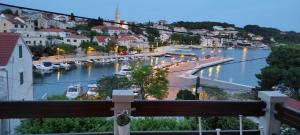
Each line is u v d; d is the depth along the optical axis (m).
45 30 83.62
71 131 4.80
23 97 19.33
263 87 29.19
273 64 30.12
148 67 29.81
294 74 27.42
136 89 29.62
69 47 77.31
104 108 2.78
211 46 85.56
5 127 3.18
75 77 50.47
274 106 2.89
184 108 2.85
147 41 109.69
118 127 2.69
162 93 29.92
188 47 99.31
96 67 65.62
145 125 4.58
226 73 59.31
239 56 84.19
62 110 2.71
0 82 15.91
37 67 55.38
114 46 89.50
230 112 2.91
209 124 4.72
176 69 55.75
